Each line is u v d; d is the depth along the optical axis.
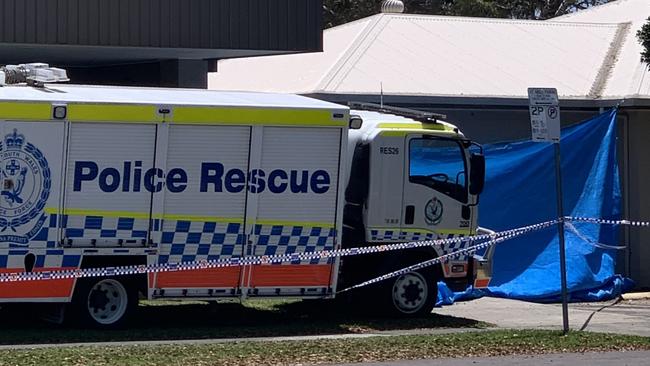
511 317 16.52
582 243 18.89
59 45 16.80
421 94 19.84
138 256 13.78
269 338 13.44
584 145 19.06
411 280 15.54
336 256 14.59
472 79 21.23
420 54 22.19
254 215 14.22
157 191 13.75
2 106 13.06
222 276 14.10
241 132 14.12
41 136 13.27
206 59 19.88
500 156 18.86
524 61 22.53
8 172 13.14
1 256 13.16
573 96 20.94
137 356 11.40
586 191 18.97
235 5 18.00
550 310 17.50
